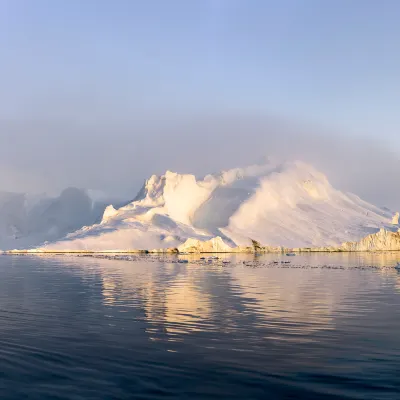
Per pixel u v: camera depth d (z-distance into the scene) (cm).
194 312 1802
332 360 1116
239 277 3553
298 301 2128
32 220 13675
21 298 2248
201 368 1057
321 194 13050
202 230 11081
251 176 12769
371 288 2716
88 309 1880
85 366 1073
